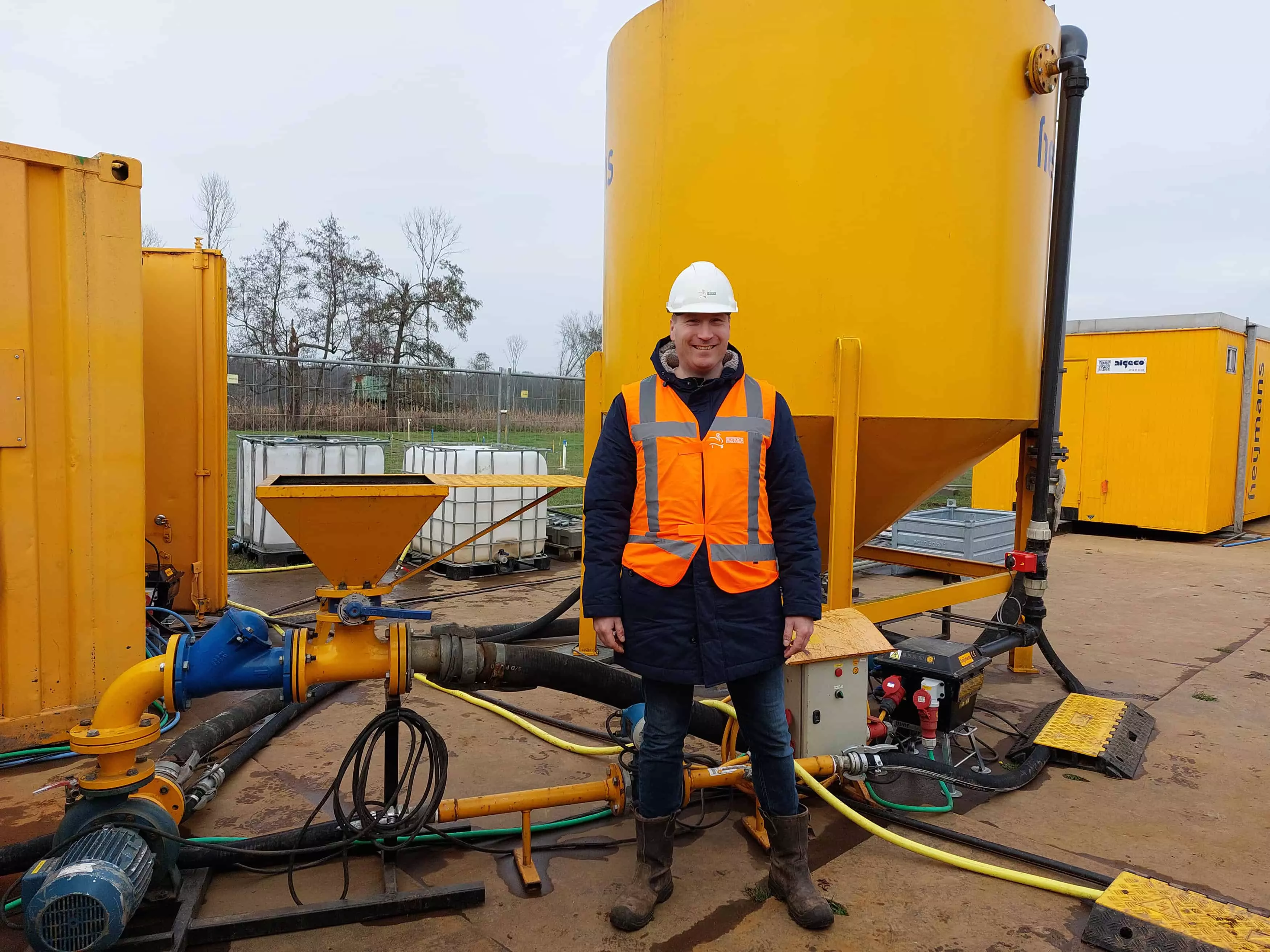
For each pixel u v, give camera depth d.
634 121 4.00
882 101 3.44
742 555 2.26
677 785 2.41
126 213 3.58
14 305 3.32
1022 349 3.96
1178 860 2.78
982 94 3.60
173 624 5.22
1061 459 4.39
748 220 3.60
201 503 5.50
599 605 2.28
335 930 2.29
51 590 3.48
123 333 3.59
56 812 2.95
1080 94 4.05
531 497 7.77
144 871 2.10
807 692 3.01
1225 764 3.62
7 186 3.28
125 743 2.21
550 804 2.61
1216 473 10.75
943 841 2.88
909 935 2.31
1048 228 4.23
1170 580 8.18
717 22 3.61
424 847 2.75
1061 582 8.02
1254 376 11.72
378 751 3.51
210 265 5.44
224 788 3.14
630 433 2.36
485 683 2.63
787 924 2.36
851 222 3.48
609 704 2.89
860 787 3.11
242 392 8.45
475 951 2.21
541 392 10.34
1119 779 3.45
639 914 2.30
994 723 4.17
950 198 3.54
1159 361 10.80
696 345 2.31
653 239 3.90
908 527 8.10
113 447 3.58
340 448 7.61
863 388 3.56
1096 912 2.34
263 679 2.37
